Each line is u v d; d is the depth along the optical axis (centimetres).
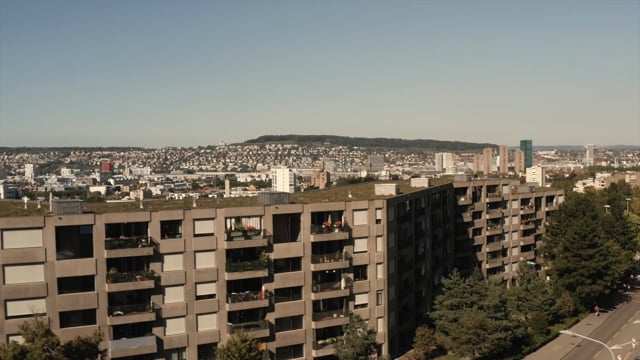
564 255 9300
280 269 6231
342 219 6594
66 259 5288
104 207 5928
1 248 5069
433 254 8612
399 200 7238
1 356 4275
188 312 5738
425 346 6862
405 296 7494
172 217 5662
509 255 10456
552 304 8406
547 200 11456
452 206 9425
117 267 5525
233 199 6800
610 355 7212
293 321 6306
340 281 6581
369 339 5928
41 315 5172
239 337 5381
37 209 5728
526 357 7238
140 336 5556
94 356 4875
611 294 10456
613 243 10381
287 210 6188
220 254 5847
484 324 6600
